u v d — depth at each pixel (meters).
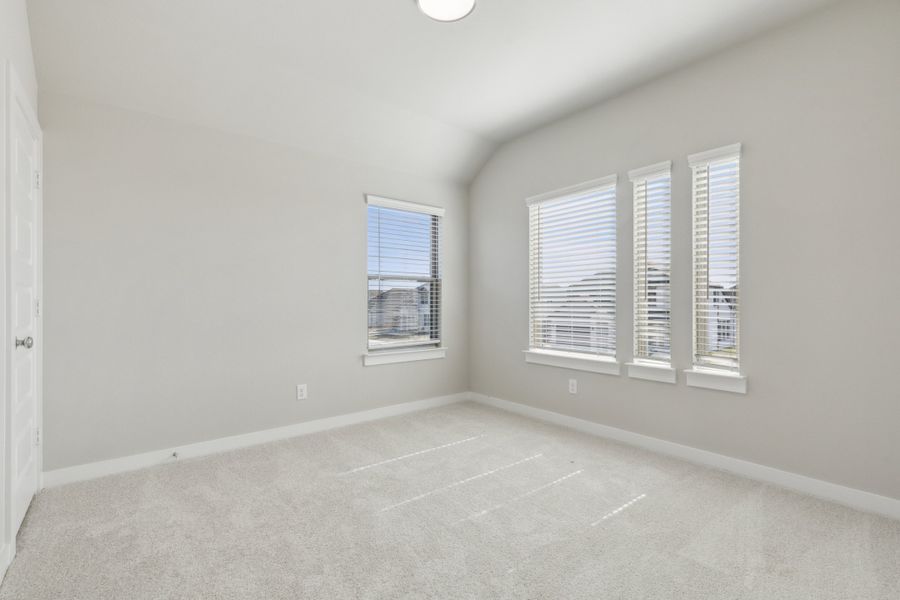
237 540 1.86
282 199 3.27
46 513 2.08
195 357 2.89
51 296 2.41
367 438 3.24
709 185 2.68
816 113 2.23
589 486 2.39
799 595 1.50
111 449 2.59
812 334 2.26
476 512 2.10
